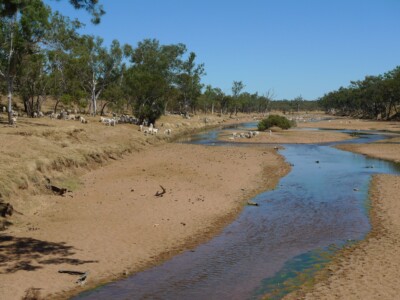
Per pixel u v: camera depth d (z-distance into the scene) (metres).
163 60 79.38
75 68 66.88
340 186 27.08
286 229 17.70
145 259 14.01
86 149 31.80
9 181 19.55
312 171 33.34
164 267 13.34
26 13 36.84
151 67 78.00
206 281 12.23
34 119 50.44
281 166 35.78
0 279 11.73
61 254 13.95
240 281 12.20
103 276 12.52
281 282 12.06
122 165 32.56
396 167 35.41
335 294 10.95
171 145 51.03
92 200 21.30
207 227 17.84
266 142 58.75
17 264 12.88
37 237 15.55
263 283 12.02
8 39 37.91
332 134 70.44
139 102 70.88
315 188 26.48
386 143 56.22
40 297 10.91
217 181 27.58
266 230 17.55
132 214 19.06
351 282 11.71
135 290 11.60
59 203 20.42
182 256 14.36
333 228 17.78
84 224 17.38
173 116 103.62
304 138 63.53
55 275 12.30
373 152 46.28
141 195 22.56
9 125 37.53
